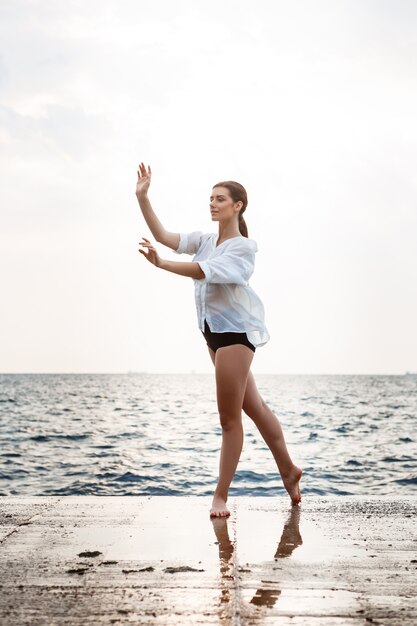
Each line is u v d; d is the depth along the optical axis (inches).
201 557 115.8
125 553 118.3
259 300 163.8
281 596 94.4
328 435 871.7
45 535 132.7
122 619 85.0
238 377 161.5
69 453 642.8
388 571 107.5
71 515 154.2
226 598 93.4
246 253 162.7
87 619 85.0
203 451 655.1
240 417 163.3
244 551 120.3
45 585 99.0
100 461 575.5
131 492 412.2
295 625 83.3
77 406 1627.7
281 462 171.6
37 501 172.9
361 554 118.5
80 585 99.1
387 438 826.8
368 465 558.9
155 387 3449.8
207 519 151.3
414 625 83.7
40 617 85.6
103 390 2952.8
